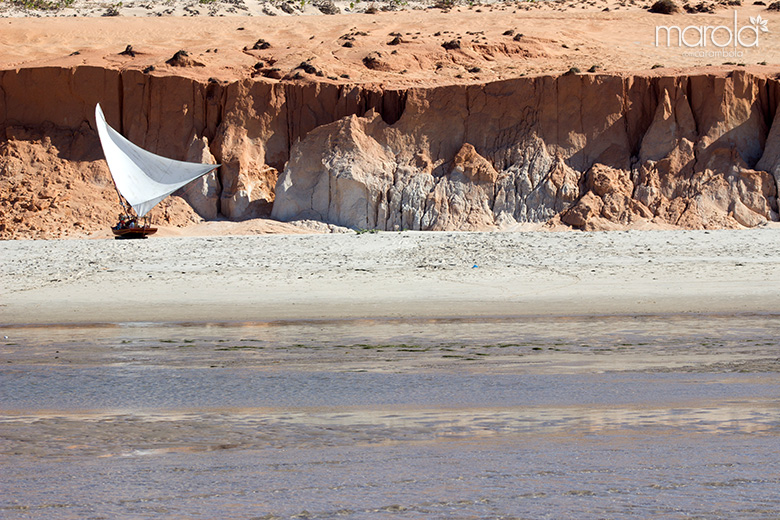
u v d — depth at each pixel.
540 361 21.48
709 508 9.66
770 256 47.19
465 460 11.99
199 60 104.25
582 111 89.38
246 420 15.18
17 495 10.74
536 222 83.19
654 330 27.84
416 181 86.25
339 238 58.12
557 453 12.22
